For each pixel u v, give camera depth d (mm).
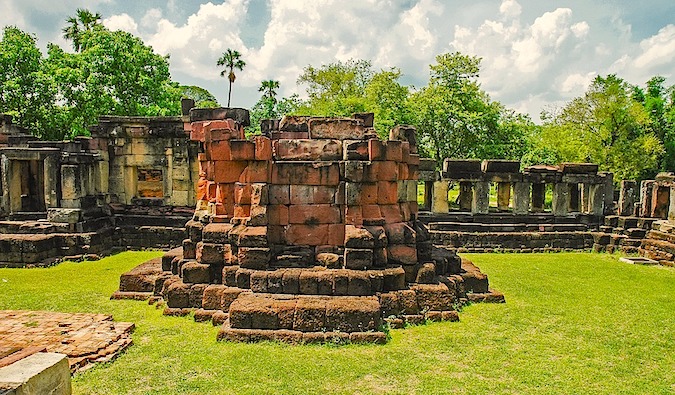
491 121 29125
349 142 9453
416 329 8414
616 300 10805
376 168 9383
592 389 6230
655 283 12789
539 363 7051
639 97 44375
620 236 18438
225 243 9406
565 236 18953
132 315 9133
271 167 9398
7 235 15398
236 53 46219
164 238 17922
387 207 9586
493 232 18859
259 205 9156
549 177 19578
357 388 6109
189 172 18297
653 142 33938
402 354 7234
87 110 24969
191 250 9906
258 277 8555
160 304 9664
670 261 15523
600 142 34344
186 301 9188
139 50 26719
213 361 6828
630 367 6996
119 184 18625
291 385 6148
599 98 34281
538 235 18781
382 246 9148
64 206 16484
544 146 31062
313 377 6359
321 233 9414
